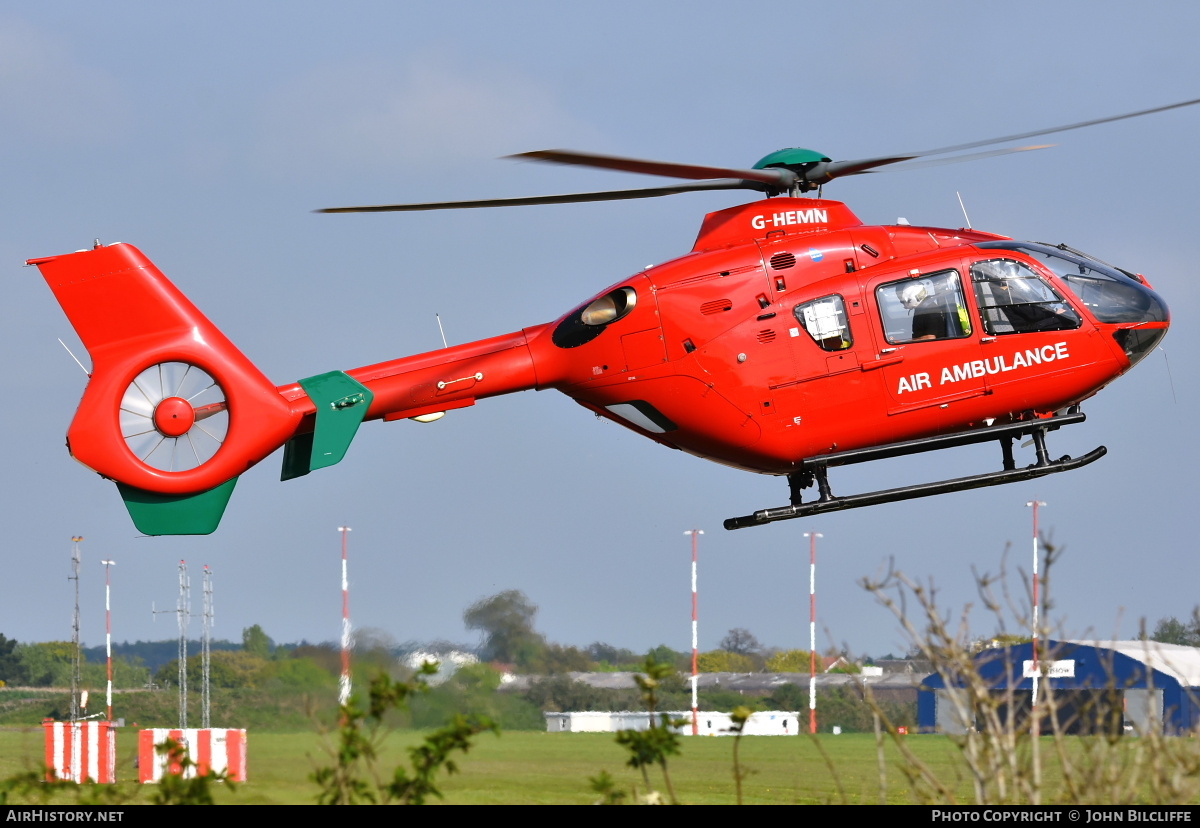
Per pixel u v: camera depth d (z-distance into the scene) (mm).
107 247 58750
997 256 57375
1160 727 24047
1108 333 57250
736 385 56500
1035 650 24125
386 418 59875
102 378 58031
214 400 58688
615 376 57562
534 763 48750
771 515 58125
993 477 57969
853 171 59438
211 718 51438
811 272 56875
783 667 107125
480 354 59125
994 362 56750
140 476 57812
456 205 53469
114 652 96688
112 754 50875
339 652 54094
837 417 56750
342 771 25312
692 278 56781
